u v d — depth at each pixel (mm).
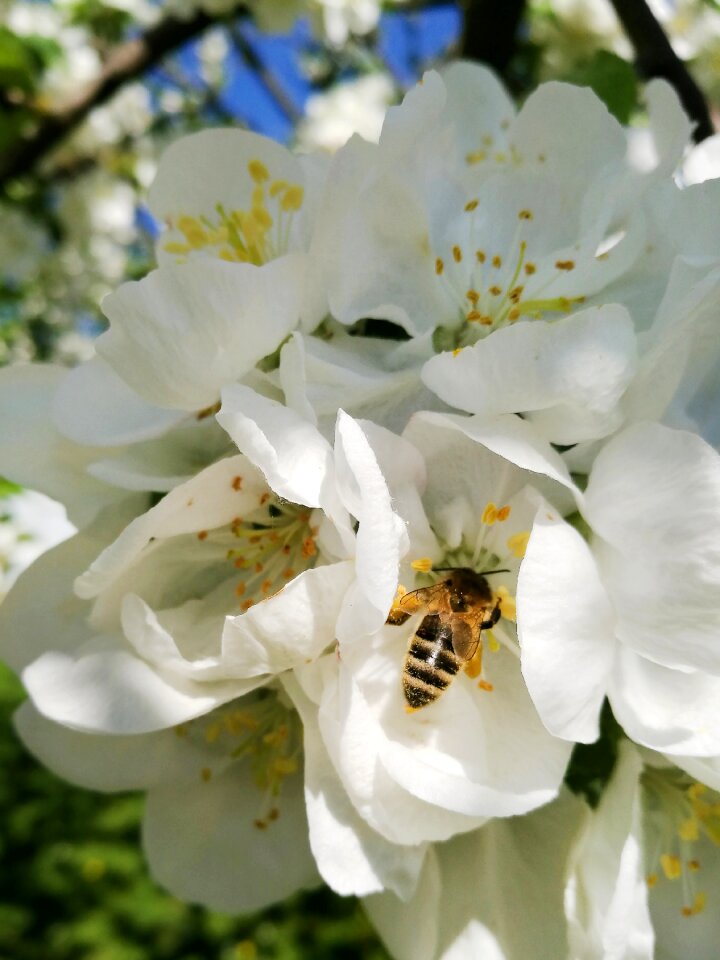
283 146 80
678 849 77
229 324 62
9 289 240
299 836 81
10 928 262
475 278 74
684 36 193
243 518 71
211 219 82
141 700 67
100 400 73
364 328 72
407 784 60
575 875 65
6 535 161
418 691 65
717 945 76
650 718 61
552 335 58
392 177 69
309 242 77
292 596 60
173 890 81
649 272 72
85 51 212
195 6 163
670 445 60
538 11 183
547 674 56
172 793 82
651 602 59
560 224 76
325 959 259
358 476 56
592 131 76
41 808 295
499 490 67
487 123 88
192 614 71
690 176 81
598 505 61
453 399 62
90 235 252
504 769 63
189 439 72
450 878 71
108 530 75
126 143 254
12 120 162
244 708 79
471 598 68
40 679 70
